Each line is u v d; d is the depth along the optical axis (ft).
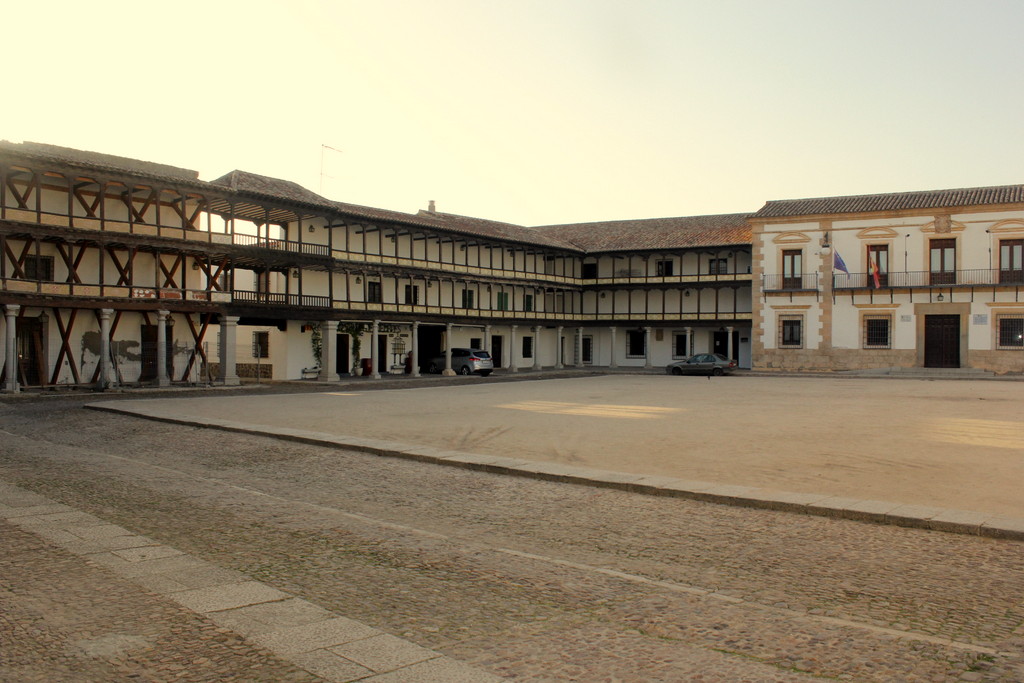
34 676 15.65
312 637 17.85
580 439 52.60
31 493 35.04
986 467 40.93
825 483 36.52
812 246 155.94
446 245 167.02
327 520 30.22
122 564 23.68
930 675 15.85
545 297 198.08
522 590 21.54
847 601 20.66
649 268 194.39
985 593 21.29
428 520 30.58
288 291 124.47
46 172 92.99
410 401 85.97
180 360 114.52
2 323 94.27
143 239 102.01
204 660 16.51
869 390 105.70
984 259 141.79
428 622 18.97
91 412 70.79
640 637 18.01
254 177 125.39
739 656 16.85
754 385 119.03
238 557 24.73
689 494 34.14
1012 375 137.28
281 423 61.05
